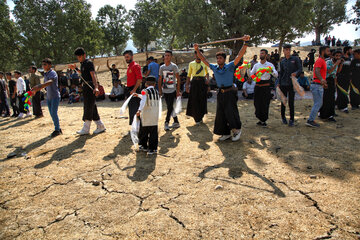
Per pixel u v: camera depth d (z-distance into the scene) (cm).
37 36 3088
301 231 239
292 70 587
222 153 450
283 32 1755
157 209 288
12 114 1020
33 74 876
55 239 245
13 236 252
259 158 420
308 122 599
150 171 389
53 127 718
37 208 300
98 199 315
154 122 450
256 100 602
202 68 637
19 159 465
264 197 300
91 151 491
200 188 329
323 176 344
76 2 3466
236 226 252
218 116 503
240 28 1474
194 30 1695
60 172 399
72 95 1292
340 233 234
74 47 3244
